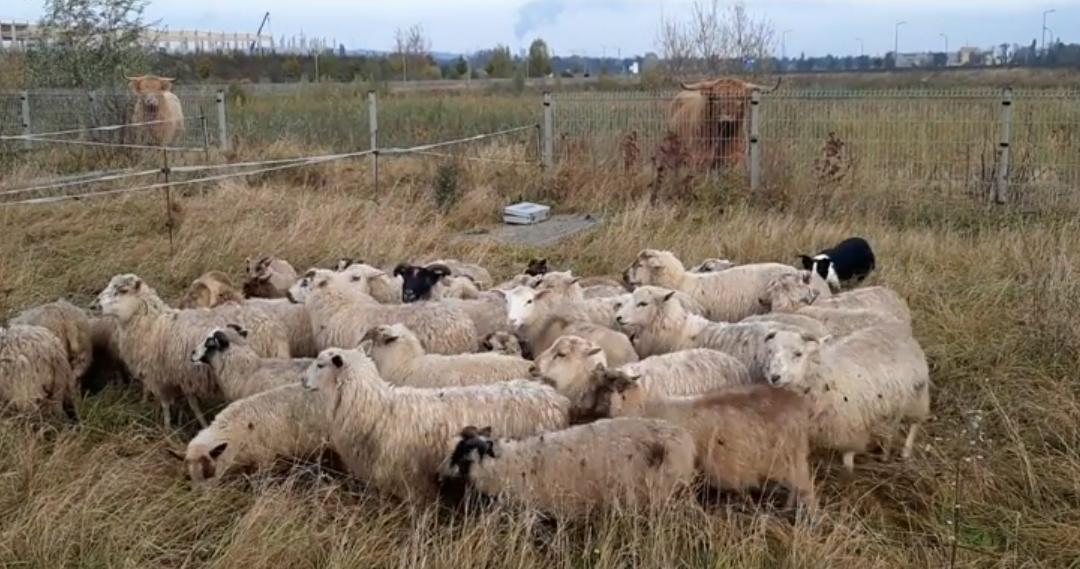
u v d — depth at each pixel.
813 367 5.98
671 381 6.41
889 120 15.07
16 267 10.15
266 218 12.47
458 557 4.91
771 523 5.40
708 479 5.56
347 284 8.12
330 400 5.88
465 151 17.92
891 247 11.14
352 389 5.81
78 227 12.25
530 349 7.75
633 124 16.89
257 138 20.77
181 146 20.38
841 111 15.37
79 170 17.83
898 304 8.14
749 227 11.87
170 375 7.34
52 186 13.94
